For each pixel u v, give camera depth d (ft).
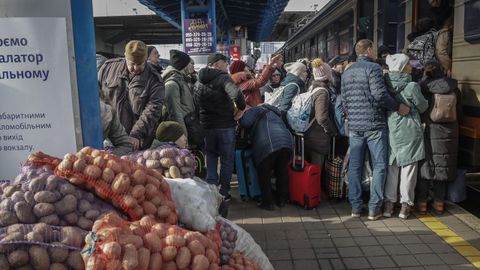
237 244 6.66
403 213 15.03
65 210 4.66
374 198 14.90
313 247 13.07
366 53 14.93
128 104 12.48
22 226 4.24
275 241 13.60
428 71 14.94
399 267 11.62
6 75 7.06
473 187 18.81
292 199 16.84
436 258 12.06
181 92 15.78
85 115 7.54
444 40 16.92
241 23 68.80
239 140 17.39
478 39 14.37
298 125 16.70
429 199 16.48
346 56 27.71
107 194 5.00
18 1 6.93
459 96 14.69
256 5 47.42
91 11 7.53
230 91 15.29
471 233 13.65
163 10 46.60
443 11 17.49
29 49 7.06
